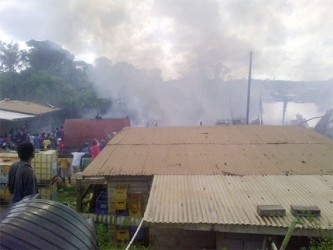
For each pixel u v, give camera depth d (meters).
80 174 7.55
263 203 4.62
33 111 18.02
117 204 6.70
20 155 3.97
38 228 2.18
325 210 4.33
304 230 3.88
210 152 7.64
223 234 4.73
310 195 4.93
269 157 7.15
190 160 7.05
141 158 7.31
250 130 10.13
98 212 7.77
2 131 16.47
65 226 2.34
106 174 6.31
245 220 4.04
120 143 8.78
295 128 10.36
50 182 8.31
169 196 4.95
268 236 4.31
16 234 2.06
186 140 8.91
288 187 5.32
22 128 16.84
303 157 7.11
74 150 15.20
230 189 5.26
